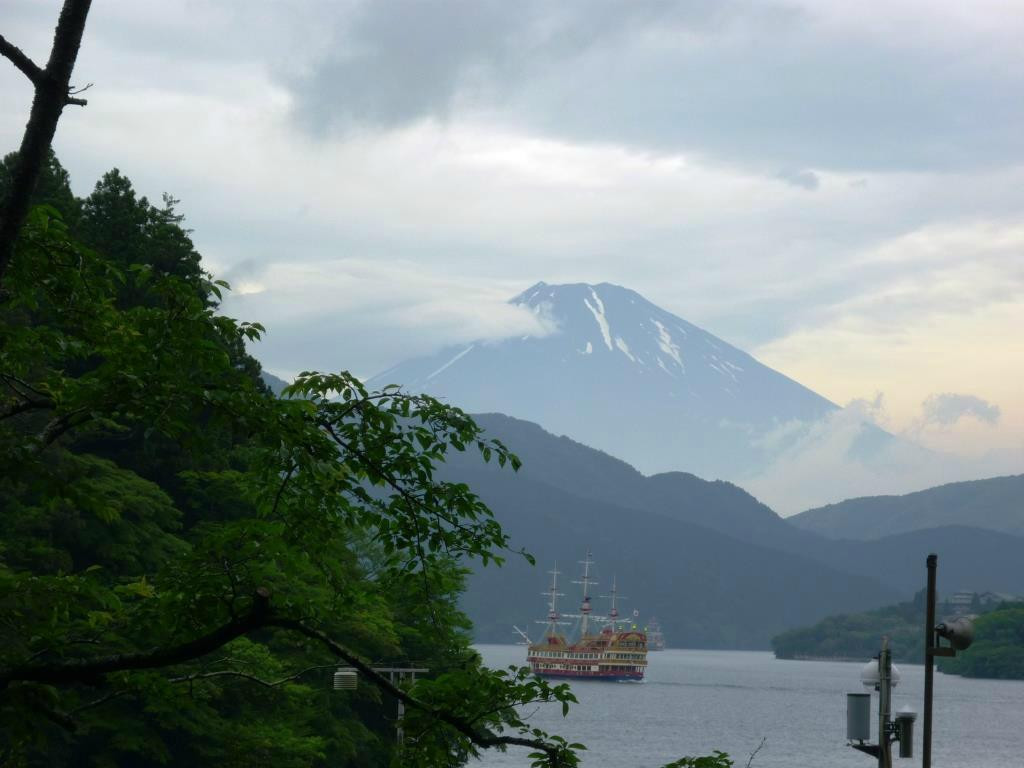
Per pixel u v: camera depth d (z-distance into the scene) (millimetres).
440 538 17062
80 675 14891
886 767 31141
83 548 54000
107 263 16453
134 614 16172
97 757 50406
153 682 16562
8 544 48625
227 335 16203
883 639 31641
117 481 57031
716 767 17109
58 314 16109
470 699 16359
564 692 16469
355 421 16953
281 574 16531
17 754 19781
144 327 15797
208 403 14953
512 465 16891
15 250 15719
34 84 13633
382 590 17938
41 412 45875
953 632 29703
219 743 53500
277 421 15156
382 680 16125
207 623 15906
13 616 16203
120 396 14531
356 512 17141
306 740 56312
